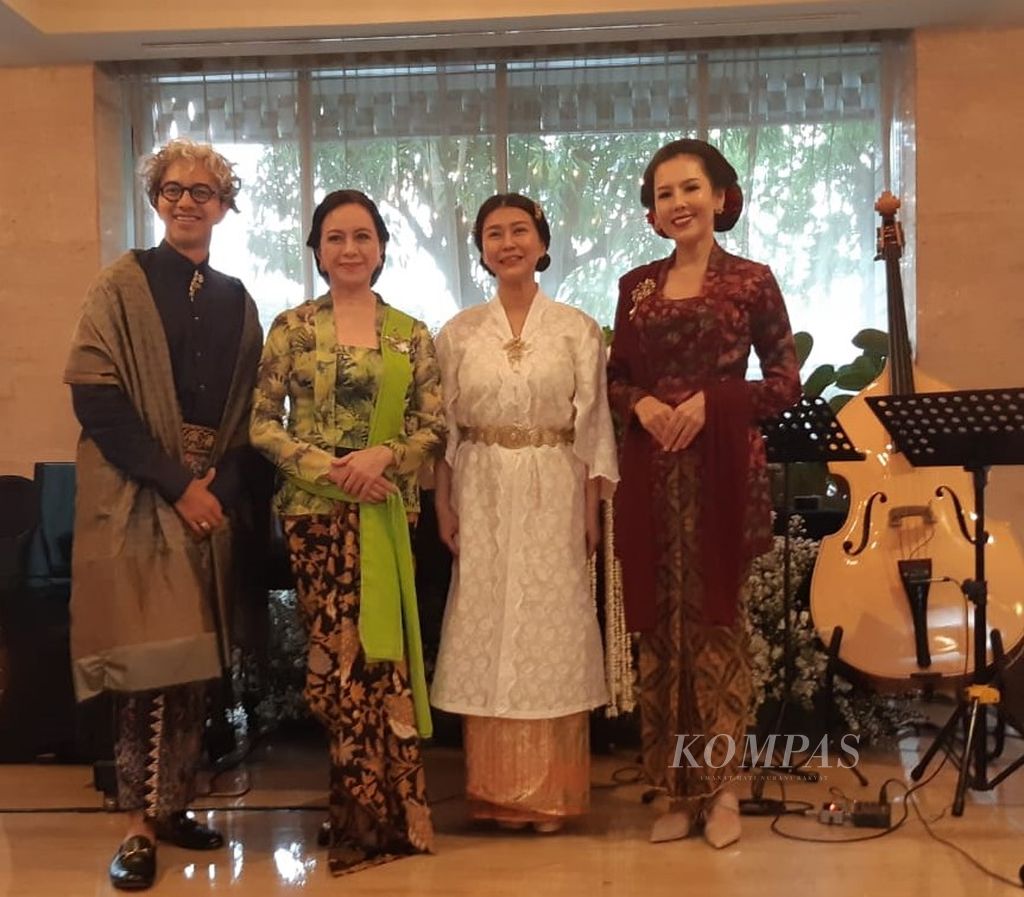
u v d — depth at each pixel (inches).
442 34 169.6
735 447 100.7
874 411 106.6
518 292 110.0
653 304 105.3
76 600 97.9
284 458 100.0
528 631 105.6
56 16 163.9
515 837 108.3
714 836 104.7
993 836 106.3
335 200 105.1
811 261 181.0
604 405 109.3
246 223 185.6
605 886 94.5
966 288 169.9
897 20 166.7
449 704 107.0
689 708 106.4
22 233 178.2
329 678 101.6
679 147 104.8
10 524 137.2
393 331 105.3
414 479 106.3
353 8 163.9
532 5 161.3
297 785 127.7
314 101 185.0
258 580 112.6
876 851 102.7
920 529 121.6
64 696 137.0
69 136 177.3
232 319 104.8
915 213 170.7
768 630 137.5
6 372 178.7
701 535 102.5
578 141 182.9
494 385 106.3
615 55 180.5
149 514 98.3
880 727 136.3
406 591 103.1
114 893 95.0
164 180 101.4
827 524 145.3
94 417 96.9
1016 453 103.8
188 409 101.3
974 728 114.4
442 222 184.1
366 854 101.1
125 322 99.3
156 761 98.9
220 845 105.9
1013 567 120.3
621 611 111.5
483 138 183.5
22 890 96.0
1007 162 168.9
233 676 135.0
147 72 183.6
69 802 122.3
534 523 106.3
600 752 142.2
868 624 120.2
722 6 159.8
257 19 163.8
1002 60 168.4
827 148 180.5
